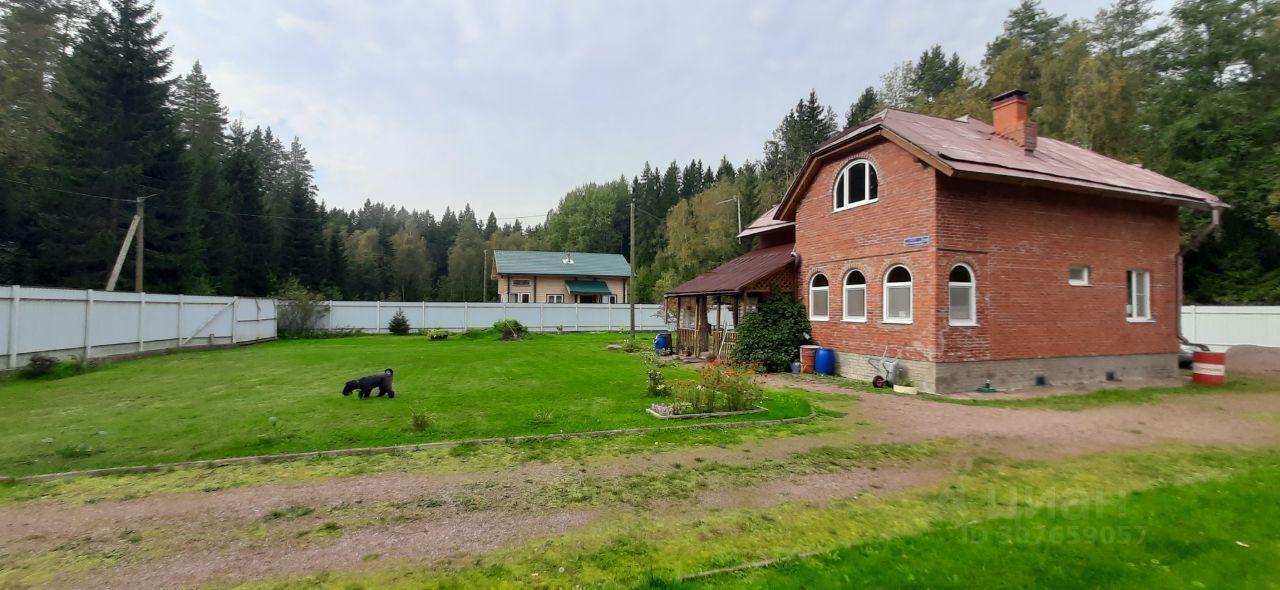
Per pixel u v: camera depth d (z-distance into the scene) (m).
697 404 9.89
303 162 73.69
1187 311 24.59
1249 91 25.89
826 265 16.02
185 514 5.13
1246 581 3.59
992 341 12.95
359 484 5.99
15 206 25.64
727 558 4.16
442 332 29.72
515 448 7.48
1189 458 7.12
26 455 6.99
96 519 5.00
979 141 14.77
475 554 4.30
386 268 59.56
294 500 5.50
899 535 4.55
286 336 30.66
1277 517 4.68
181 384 12.91
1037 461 6.98
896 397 11.86
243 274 37.09
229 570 4.04
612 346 24.31
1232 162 25.06
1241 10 26.23
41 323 14.82
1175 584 3.55
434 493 5.72
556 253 51.53
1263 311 22.27
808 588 3.52
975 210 12.88
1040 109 31.48
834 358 15.49
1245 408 10.70
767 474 6.40
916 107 41.66
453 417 9.30
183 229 30.84
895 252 13.47
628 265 52.19
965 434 8.44
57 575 3.95
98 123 27.89
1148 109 28.38
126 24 30.16
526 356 20.20
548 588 3.73
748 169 62.44
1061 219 14.02
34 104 30.25
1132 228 15.22
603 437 8.11
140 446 7.42
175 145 31.36
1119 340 14.80
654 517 5.08
